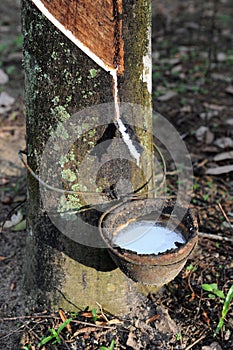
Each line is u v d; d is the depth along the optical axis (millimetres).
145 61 941
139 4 897
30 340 1011
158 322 1025
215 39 2061
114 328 1011
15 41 2064
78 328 1011
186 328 1025
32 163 991
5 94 1693
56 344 994
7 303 1091
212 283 1081
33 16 905
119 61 900
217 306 1041
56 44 898
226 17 2211
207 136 1493
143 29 919
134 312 1039
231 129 1524
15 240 1225
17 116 1621
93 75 903
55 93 924
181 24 2213
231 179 1361
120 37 886
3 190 1355
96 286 1014
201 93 1705
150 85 972
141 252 932
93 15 864
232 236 1186
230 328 1014
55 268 1014
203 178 1365
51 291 1032
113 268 1004
